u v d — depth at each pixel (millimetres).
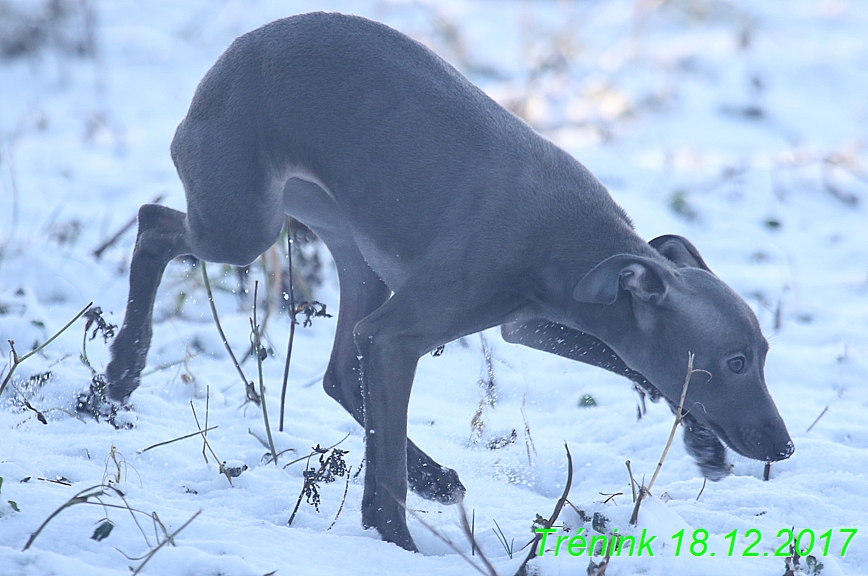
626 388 11812
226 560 6410
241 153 8891
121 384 9953
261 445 9812
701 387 8117
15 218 15664
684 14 33875
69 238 15211
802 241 17609
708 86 27031
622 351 8344
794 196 19938
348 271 9773
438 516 8500
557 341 9133
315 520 8211
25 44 29484
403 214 8336
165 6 35031
